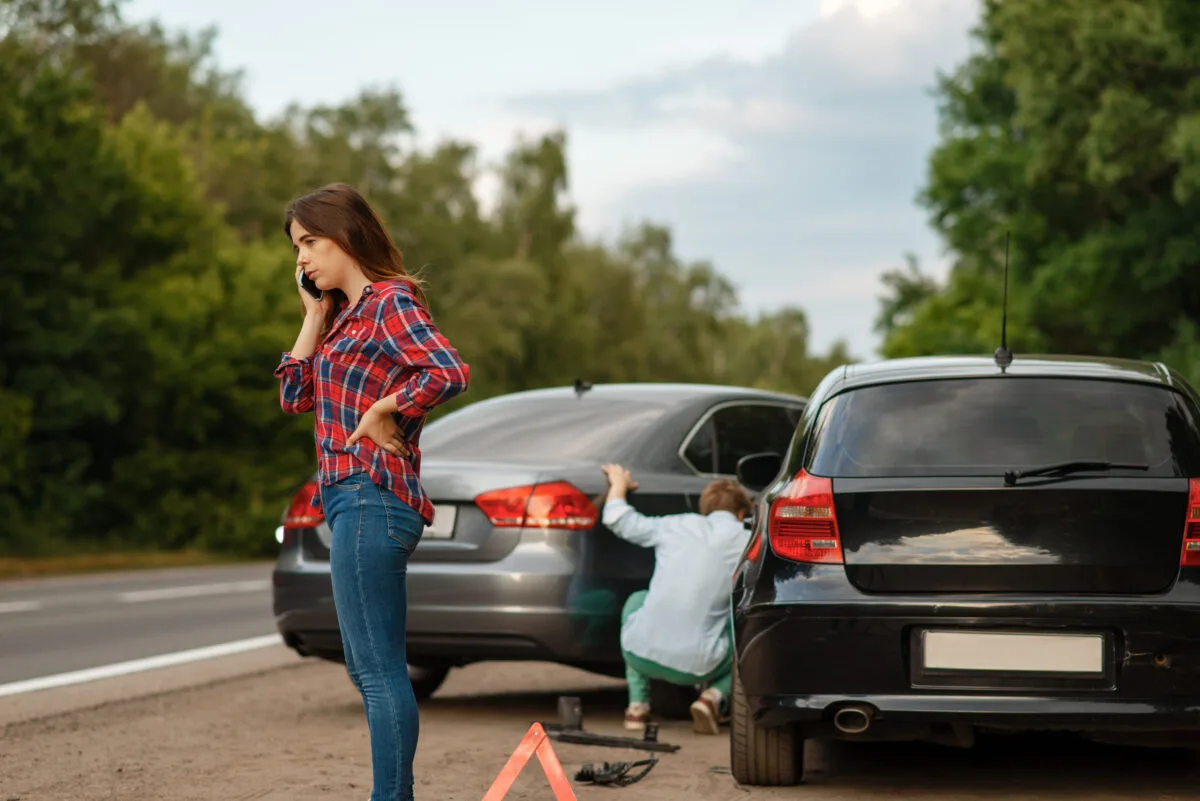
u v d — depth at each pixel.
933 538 6.14
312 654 9.17
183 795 6.64
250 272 46.50
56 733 8.64
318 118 82.62
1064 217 44.00
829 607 6.16
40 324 40.00
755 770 6.76
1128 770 7.21
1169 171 39.94
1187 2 38.28
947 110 48.66
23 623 16.88
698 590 8.31
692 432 9.34
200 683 11.16
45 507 39.78
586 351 79.94
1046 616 5.99
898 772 7.18
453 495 8.60
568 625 8.39
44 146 39.25
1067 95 40.38
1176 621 5.95
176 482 45.28
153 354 42.91
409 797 5.17
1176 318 41.84
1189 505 6.07
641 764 7.38
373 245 5.33
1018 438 6.27
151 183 45.38
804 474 6.44
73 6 70.31
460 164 82.00
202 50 89.62
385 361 5.17
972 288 47.28
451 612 8.45
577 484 8.61
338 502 5.14
